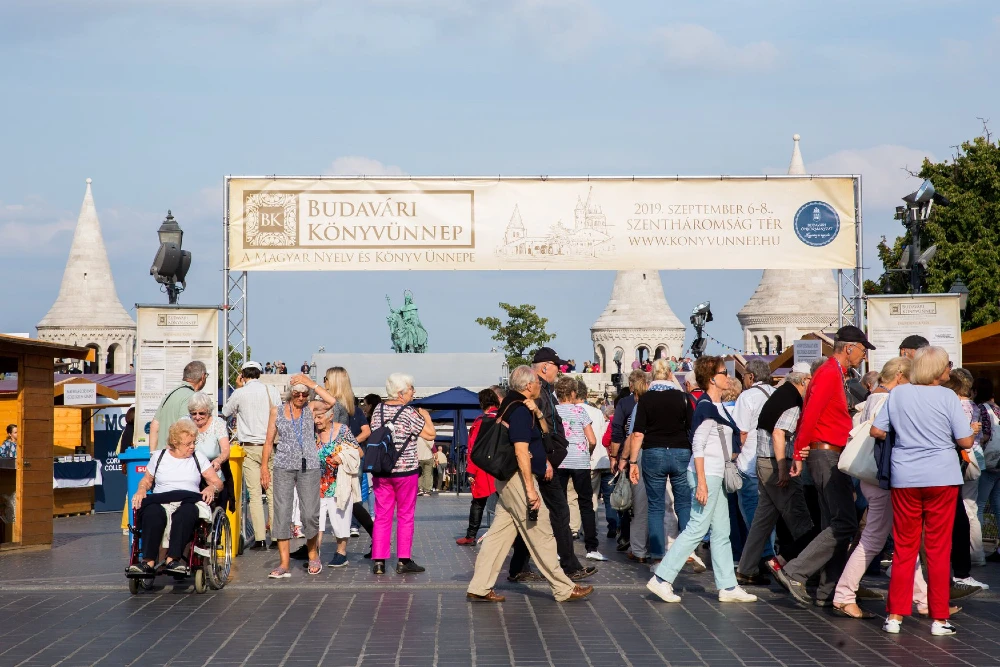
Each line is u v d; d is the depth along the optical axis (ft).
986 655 27.48
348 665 26.45
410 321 292.61
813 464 34.27
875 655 27.48
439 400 108.99
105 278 350.64
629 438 43.91
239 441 51.98
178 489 37.63
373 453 42.29
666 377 42.80
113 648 28.48
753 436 41.24
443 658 27.17
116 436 98.27
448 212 66.90
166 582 40.06
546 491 40.24
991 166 143.02
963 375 42.73
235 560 48.06
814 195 67.82
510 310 249.96
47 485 55.16
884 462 30.78
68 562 47.96
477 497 54.95
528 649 28.19
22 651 28.17
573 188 67.36
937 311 62.18
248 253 66.23
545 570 35.50
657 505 43.29
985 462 44.88
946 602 30.12
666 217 67.67
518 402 35.27
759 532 38.04
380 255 66.59
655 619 32.37
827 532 34.04
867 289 150.92
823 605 34.30
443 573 43.09
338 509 45.44
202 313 59.16
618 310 372.38
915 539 30.37
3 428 80.28
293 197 66.33
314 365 217.56
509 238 67.05
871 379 41.45
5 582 40.70
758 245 67.92
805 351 68.90
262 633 30.32
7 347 52.80
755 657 27.25
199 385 48.03
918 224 65.21
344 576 42.11
